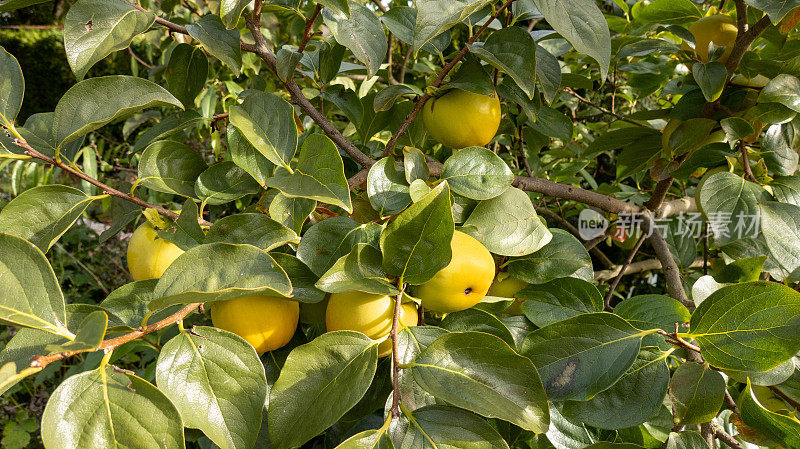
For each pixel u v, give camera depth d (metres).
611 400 1.19
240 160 1.28
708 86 1.57
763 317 1.11
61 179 3.79
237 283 0.96
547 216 2.45
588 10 1.04
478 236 1.28
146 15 1.19
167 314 1.11
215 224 1.16
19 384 4.01
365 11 1.37
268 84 3.16
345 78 2.56
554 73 1.41
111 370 0.89
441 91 1.44
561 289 1.41
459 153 1.31
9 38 8.48
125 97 1.11
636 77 2.54
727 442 1.25
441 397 0.96
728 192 1.49
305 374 1.01
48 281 0.93
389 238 1.05
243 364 1.00
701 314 1.16
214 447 1.45
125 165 4.78
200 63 1.69
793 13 1.50
